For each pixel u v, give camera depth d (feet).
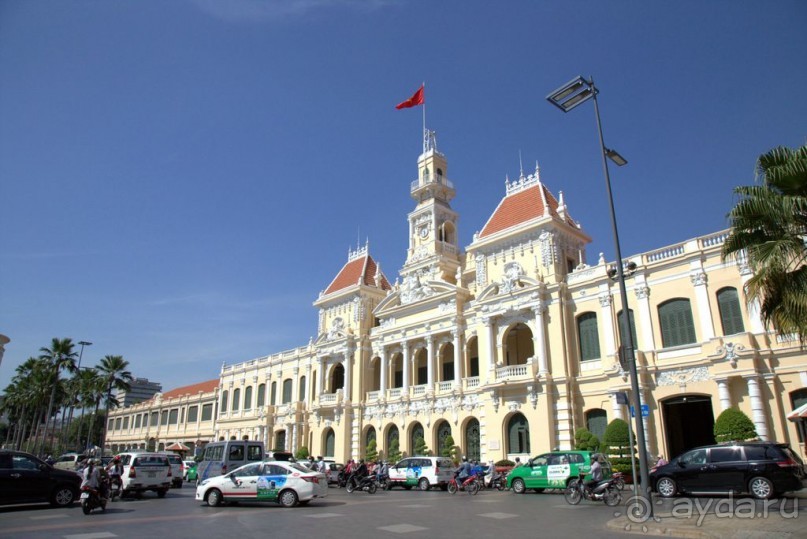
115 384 293.64
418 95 219.20
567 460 102.94
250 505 88.84
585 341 143.23
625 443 115.34
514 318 155.74
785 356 109.19
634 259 137.90
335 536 54.90
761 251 63.36
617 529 56.90
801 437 104.83
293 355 245.65
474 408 160.35
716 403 116.57
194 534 57.06
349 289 216.54
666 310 130.00
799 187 63.72
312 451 212.84
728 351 114.62
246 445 106.32
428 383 175.83
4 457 85.66
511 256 163.02
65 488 89.25
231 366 286.25
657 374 127.24
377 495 110.11
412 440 178.60
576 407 139.44
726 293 120.98
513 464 138.41
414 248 205.77
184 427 319.27
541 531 56.65
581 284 145.79
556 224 155.02
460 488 113.91
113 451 386.73
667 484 81.92
